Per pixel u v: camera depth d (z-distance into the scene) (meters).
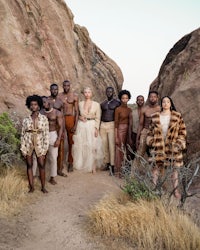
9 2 11.38
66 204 6.58
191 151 8.39
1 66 10.63
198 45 10.05
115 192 6.85
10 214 5.81
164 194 6.15
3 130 7.46
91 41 16.94
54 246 4.95
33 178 7.04
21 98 10.59
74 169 9.02
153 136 6.88
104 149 9.23
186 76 9.56
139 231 5.10
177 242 4.82
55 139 7.73
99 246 4.93
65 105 8.88
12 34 11.13
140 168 7.79
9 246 4.80
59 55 12.91
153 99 7.93
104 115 9.16
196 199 6.61
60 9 14.34
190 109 8.72
